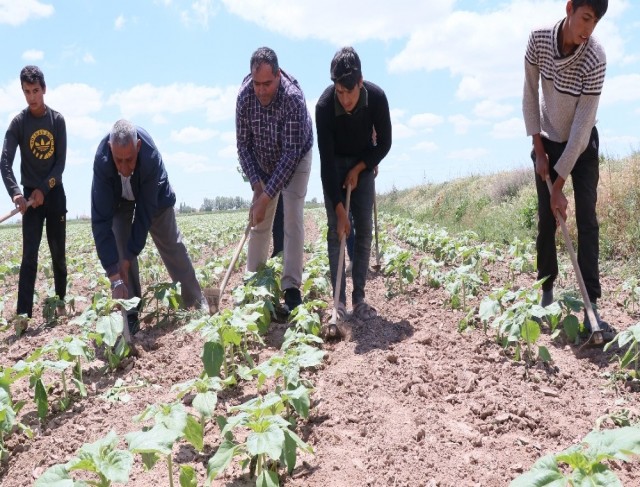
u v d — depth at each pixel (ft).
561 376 13.34
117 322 15.11
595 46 14.56
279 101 17.70
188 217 136.26
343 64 15.72
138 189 17.44
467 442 10.68
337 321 17.29
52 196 21.91
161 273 31.96
